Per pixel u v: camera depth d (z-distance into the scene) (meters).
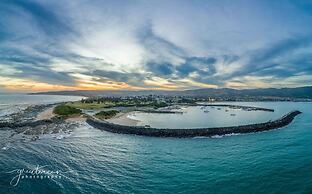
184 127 92.81
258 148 58.62
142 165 45.22
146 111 164.38
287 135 78.06
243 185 36.19
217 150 56.91
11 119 101.25
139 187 35.53
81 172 41.12
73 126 88.50
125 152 54.69
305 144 63.00
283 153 53.28
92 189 34.69
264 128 89.69
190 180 38.00
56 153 52.16
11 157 48.06
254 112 175.88
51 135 71.50
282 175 39.78
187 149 58.06
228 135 78.38
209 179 38.34
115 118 115.25
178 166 44.62
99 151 55.16
